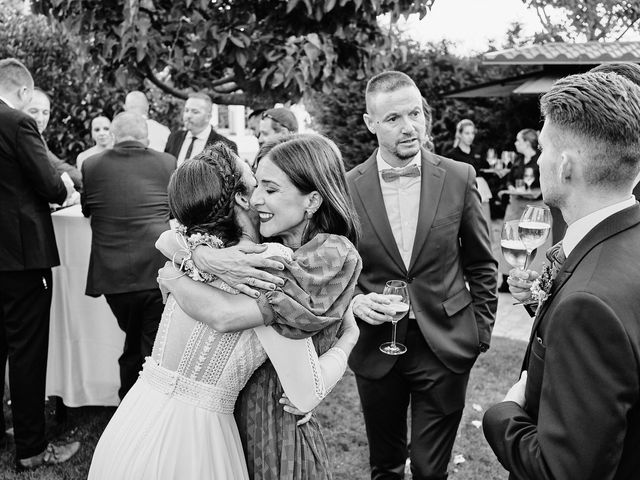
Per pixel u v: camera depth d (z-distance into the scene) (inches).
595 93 47.1
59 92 241.6
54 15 180.4
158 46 180.2
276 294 57.2
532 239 84.8
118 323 133.3
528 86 252.2
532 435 48.6
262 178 62.4
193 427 61.4
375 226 95.0
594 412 41.7
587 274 45.1
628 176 47.3
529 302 75.9
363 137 308.8
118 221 126.3
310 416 67.0
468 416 149.4
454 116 309.0
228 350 61.0
